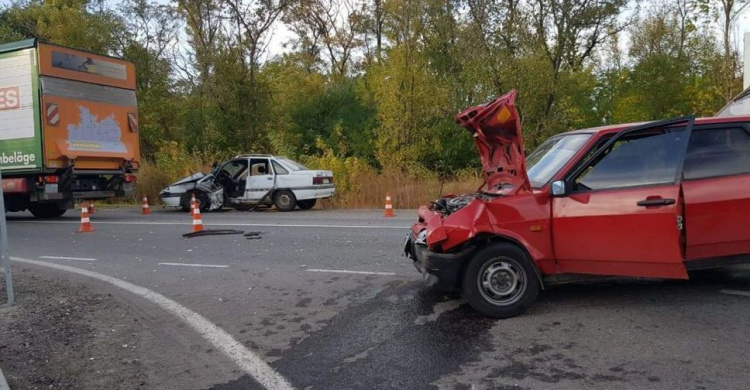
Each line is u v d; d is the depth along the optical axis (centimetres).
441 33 2786
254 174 1808
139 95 2719
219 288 734
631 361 442
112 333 556
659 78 2948
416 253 626
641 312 557
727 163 560
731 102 903
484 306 552
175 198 1834
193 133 2733
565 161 571
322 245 1026
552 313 564
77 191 1523
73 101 1470
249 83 2503
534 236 553
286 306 638
